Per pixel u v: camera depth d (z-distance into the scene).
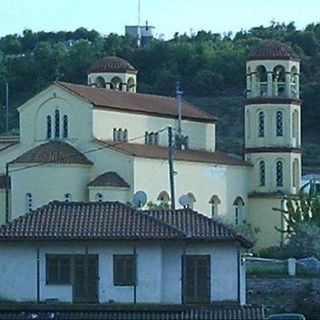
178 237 163.75
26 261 166.50
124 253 165.62
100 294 165.50
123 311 161.25
